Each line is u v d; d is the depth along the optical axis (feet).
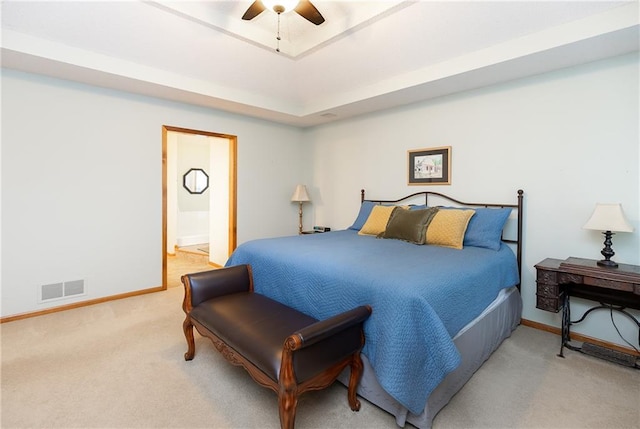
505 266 8.67
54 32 8.36
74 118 10.61
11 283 9.72
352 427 5.40
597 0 6.73
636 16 6.72
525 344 8.52
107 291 11.49
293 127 17.24
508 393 6.34
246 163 15.35
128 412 5.68
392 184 13.48
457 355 5.04
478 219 9.79
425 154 12.28
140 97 11.96
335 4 7.59
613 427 5.43
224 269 7.99
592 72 8.59
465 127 11.15
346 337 5.40
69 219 10.66
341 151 15.66
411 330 5.18
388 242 10.00
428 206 12.25
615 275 7.13
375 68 10.46
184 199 23.65
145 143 12.14
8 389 6.27
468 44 8.73
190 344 7.41
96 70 9.56
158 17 7.71
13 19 7.75
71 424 5.37
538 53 8.09
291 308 6.98
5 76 9.46
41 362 7.29
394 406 5.47
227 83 12.02
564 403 6.05
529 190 9.76
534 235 9.70
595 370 7.22
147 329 9.12
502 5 7.00
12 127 9.61
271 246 9.07
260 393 6.27
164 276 12.82
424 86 10.63
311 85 12.12
